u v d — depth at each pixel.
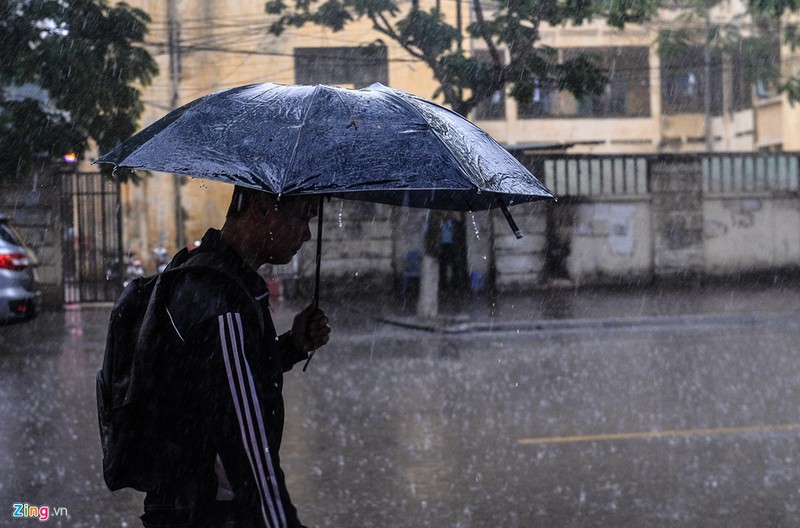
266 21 25.05
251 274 2.28
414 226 25.14
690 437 7.67
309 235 2.47
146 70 18.36
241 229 2.37
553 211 25.62
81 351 14.26
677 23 26.84
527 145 26.66
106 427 2.29
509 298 23.75
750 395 9.74
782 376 11.12
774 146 29.98
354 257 25.56
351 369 12.24
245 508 2.18
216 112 2.32
